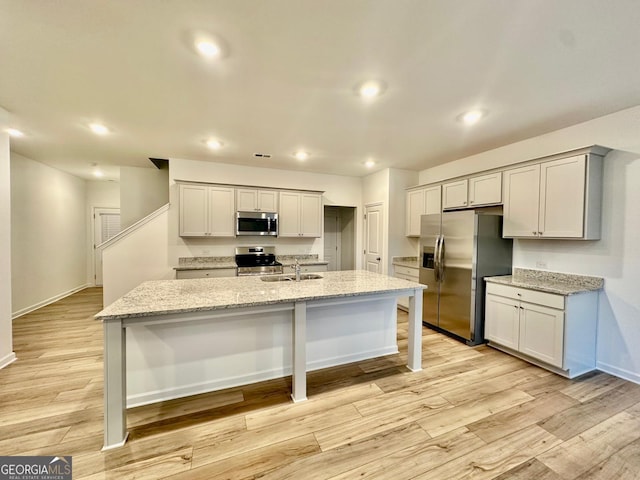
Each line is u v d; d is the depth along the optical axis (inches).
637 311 98.8
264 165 191.0
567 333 100.0
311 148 151.5
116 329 66.9
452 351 125.0
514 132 124.2
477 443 69.3
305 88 88.7
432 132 125.3
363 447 67.8
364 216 224.2
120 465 62.0
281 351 100.9
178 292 90.8
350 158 170.7
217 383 92.0
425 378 100.9
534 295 109.4
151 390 84.7
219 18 59.7
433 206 172.6
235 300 80.7
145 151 159.9
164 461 63.2
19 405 83.4
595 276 109.0
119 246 171.9
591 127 110.0
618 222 102.8
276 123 117.0
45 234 196.7
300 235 197.5
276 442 69.2
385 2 55.1
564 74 79.4
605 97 92.2
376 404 85.0
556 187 110.0
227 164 187.6
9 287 110.4
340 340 111.0
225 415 79.4
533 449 67.5
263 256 201.8
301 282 110.3
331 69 78.5
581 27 61.0
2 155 105.3
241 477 59.1
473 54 71.2
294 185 207.0
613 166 103.7
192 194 171.5
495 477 59.6
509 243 138.9
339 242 259.6
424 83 85.2
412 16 58.6
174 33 64.6
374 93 91.4
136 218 203.0
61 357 115.1
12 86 88.3
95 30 63.5
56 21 60.7
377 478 59.2
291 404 84.7
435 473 60.6
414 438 70.9
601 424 76.5
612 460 64.3
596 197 104.4
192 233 171.6
